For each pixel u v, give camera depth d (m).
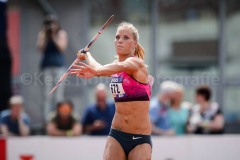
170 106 30.39
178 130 30.23
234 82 38.28
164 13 38.66
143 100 18.36
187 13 38.72
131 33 18.69
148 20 38.62
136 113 18.34
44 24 34.06
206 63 38.69
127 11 38.25
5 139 27.97
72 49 38.00
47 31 33.84
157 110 30.02
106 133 30.33
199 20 38.72
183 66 38.81
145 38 38.66
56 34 33.81
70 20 38.09
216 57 38.62
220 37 38.59
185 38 38.78
